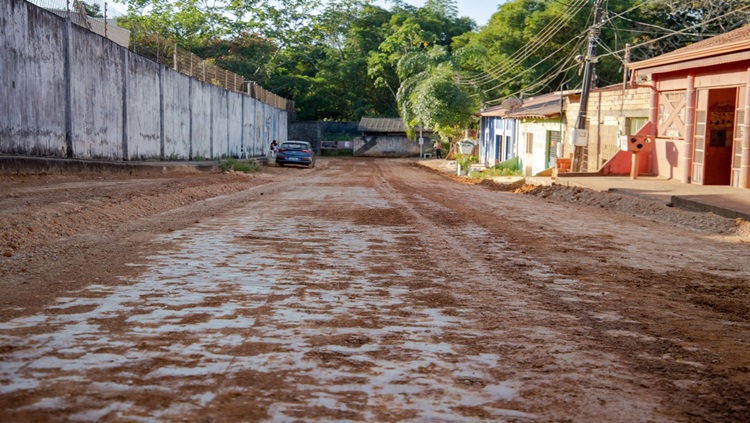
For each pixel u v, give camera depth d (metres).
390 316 5.35
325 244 8.94
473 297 6.07
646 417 3.46
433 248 8.74
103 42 21.47
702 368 4.26
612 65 46.47
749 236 10.53
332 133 72.38
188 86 31.67
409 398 3.64
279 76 75.25
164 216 11.85
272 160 45.91
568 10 47.03
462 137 55.78
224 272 6.95
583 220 12.30
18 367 3.96
